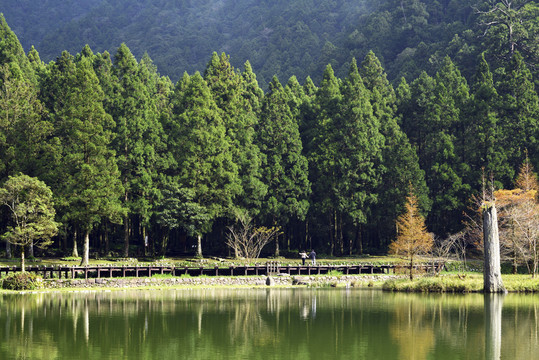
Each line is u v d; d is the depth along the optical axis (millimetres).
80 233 87375
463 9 182625
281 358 28875
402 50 188500
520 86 94875
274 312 44156
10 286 57469
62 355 29719
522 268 78250
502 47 118312
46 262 71688
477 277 64875
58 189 70938
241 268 71875
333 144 91250
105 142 73688
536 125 90938
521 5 144125
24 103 77812
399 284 60969
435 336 34281
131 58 91000
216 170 83188
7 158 73250
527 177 75062
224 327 37656
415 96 105875
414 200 70750
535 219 68500
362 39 199000
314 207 89562
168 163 84000
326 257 87562
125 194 80750
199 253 81375
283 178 88312
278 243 92688
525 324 38125
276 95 93000
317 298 53344
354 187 89000
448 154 90750
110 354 29953
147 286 63031
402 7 199750
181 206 78500
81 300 51062
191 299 52531
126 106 84312
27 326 37812
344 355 29422
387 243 96688
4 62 91250
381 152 93062
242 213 82812
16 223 65312
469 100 98688
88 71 76062
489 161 88500
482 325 37875
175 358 28969
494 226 56406
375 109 100125
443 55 142000
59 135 80062
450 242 77250
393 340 33188
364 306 47219
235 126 92125
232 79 100812
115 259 76438
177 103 99875
